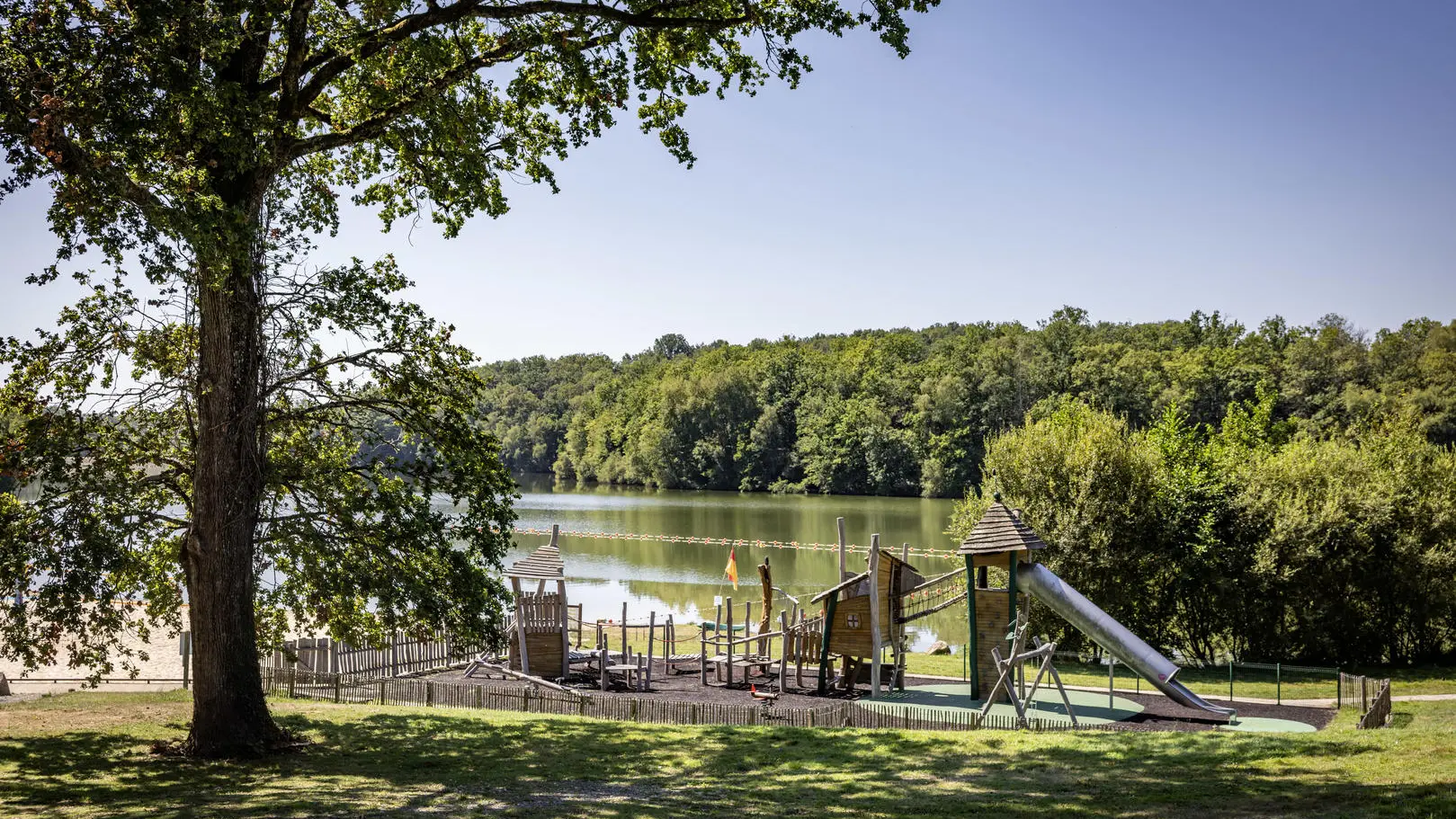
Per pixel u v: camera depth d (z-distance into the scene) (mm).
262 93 14961
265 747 16281
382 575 17297
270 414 17891
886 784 14023
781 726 19469
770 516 97812
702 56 18531
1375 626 32156
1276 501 31797
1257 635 32375
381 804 12711
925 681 26812
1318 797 11375
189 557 16469
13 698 23000
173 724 18703
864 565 60438
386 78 18078
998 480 34094
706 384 148750
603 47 17328
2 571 15453
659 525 88125
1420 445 34844
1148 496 32500
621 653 29938
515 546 19219
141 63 13367
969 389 118062
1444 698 24438
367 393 18469
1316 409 93625
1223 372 99250
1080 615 22766
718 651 28422
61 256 13672
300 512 17547
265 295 16609
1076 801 12375
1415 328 97438
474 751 16703
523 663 25578
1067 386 110250
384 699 22625
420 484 18641
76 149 13094
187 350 17891
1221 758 14484
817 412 139000
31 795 13133
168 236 13375
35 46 12953
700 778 14656
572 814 12188
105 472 16906
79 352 17203
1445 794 10688
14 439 15859
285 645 24266
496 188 19156
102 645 17203
